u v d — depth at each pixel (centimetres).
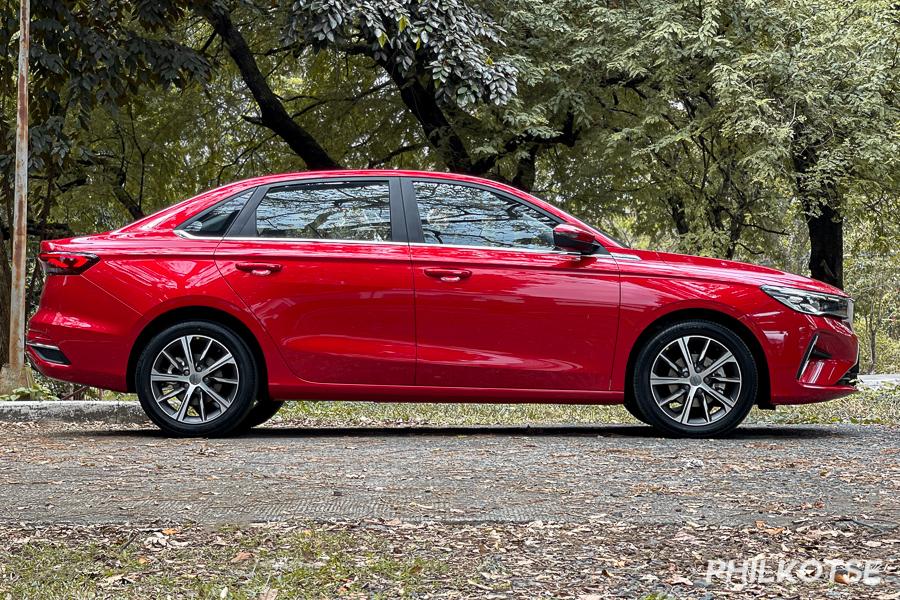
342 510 451
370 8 1420
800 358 712
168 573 353
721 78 1639
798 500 479
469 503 468
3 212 2073
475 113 1823
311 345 706
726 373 716
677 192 2058
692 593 334
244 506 460
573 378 708
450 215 723
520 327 705
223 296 705
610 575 354
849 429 795
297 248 713
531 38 1814
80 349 714
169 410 721
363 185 730
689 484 519
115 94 1537
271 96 1947
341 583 341
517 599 327
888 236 2344
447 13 1488
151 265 714
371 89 2116
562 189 2158
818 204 1884
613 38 1772
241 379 712
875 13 1708
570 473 550
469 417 962
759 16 1722
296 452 630
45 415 866
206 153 2314
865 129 1725
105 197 2112
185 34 2055
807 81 1670
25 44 1072
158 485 513
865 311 4241
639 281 709
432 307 705
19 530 418
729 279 714
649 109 1803
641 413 718
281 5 1656
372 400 718
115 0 1572
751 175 1744
